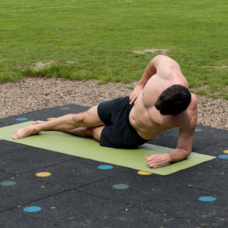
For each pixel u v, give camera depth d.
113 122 4.61
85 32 14.66
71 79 8.81
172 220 3.05
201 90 7.68
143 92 4.30
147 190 3.57
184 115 4.13
